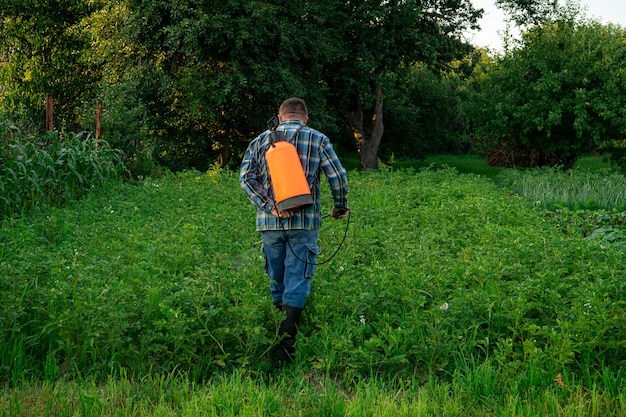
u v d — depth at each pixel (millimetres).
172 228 8844
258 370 4641
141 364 4590
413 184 14242
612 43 21875
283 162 4805
